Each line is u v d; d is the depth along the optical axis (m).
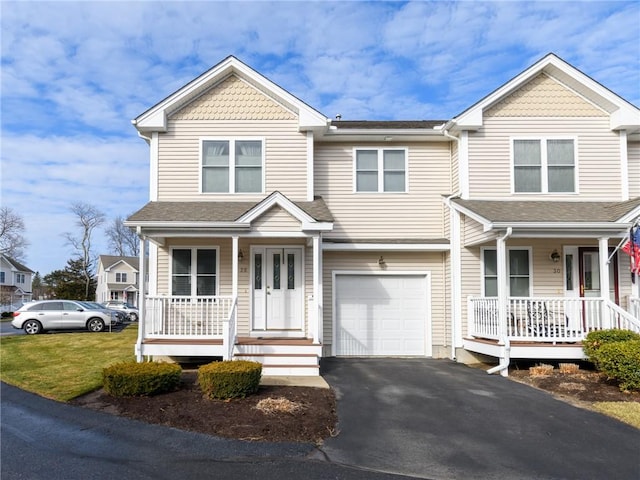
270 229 10.91
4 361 12.06
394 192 13.56
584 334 10.62
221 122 12.71
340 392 8.74
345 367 11.48
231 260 12.44
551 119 12.73
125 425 6.90
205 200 12.52
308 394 8.37
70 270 58.41
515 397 8.44
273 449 6.02
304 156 12.70
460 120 12.42
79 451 6.00
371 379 9.95
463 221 12.64
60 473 5.38
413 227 13.48
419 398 8.37
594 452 5.98
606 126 12.75
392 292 13.44
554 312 11.05
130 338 16.67
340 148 13.62
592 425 6.95
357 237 13.42
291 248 12.54
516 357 10.48
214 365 8.27
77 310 21.22
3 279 55.22
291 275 12.49
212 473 5.36
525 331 11.10
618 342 9.17
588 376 9.83
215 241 12.45
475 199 12.53
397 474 5.36
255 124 12.73
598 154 12.67
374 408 7.75
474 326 12.09
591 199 12.55
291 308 12.39
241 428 6.66
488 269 12.62
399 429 6.79
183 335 10.80
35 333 20.59
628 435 6.54
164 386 8.32
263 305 12.34
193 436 6.44
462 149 12.66
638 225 10.35
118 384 8.18
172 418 7.09
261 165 12.66
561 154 12.70
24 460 5.74
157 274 12.30
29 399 8.33
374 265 13.41
